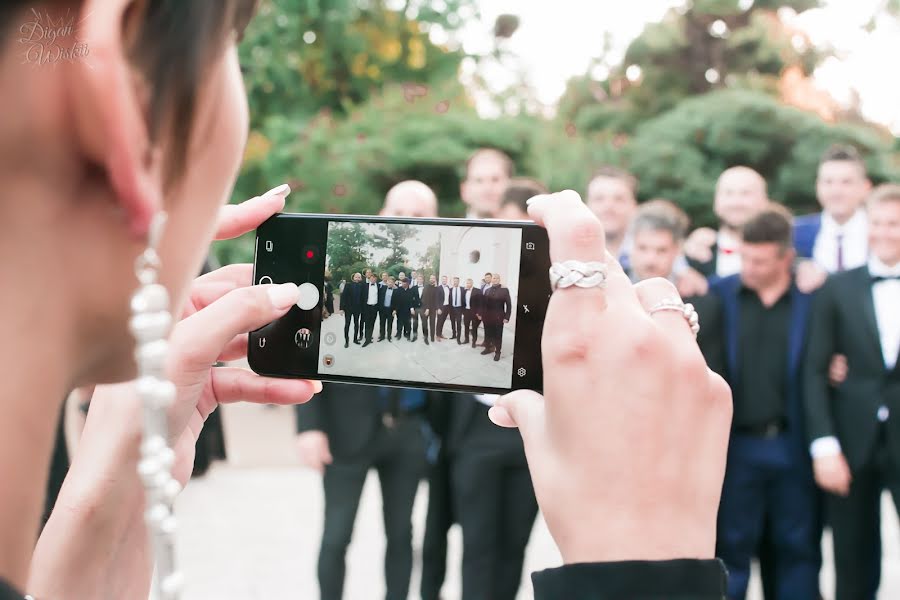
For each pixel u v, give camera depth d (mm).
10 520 516
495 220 1350
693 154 12789
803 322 3895
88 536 797
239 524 5535
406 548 3957
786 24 14922
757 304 3930
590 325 750
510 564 3828
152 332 485
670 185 12820
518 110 12969
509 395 866
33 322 501
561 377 742
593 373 736
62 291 507
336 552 3803
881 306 3943
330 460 3852
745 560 3871
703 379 754
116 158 462
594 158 12547
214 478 6652
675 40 14398
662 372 738
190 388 899
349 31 11781
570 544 710
